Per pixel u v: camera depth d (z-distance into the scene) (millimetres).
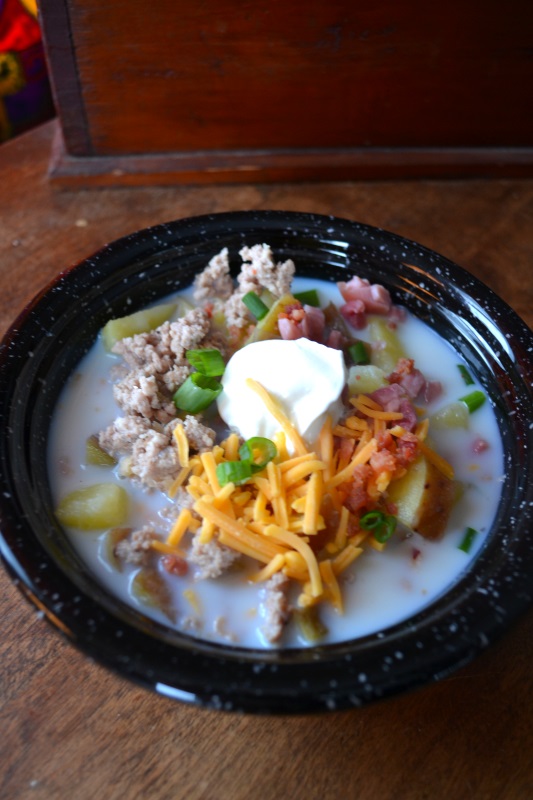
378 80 356
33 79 461
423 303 287
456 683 235
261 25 335
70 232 353
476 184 385
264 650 210
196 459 243
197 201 371
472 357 277
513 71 356
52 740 218
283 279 286
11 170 377
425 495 242
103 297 274
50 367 258
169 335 269
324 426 250
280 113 366
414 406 268
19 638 238
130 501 247
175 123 365
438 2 332
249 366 260
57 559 207
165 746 218
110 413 267
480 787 217
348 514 235
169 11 327
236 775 214
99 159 374
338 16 334
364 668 189
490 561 219
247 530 227
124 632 192
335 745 221
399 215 369
